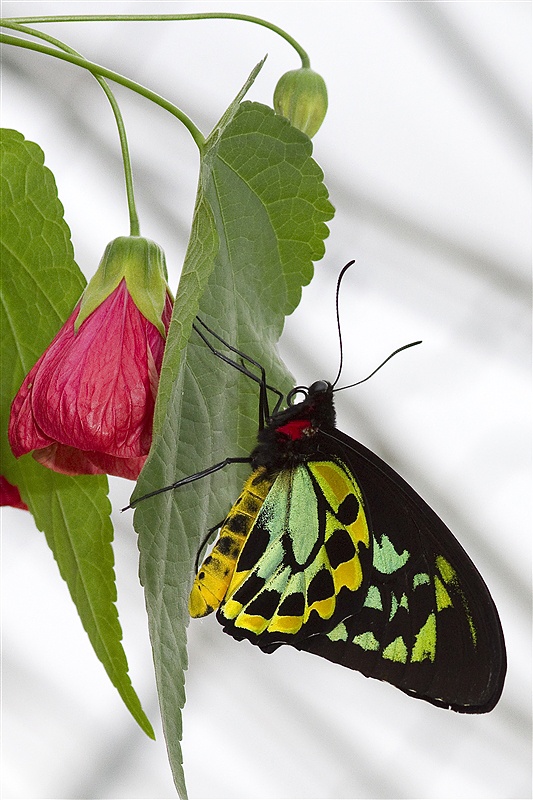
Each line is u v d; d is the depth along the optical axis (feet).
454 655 2.56
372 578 2.57
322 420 2.56
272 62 3.21
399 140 3.38
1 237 2.49
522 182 3.39
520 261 3.47
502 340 3.58
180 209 3.42
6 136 2.47
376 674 2.58
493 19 3.19
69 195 3.36
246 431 2.54
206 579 2.53
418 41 3.24
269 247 2.50
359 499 2.57
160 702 2.39
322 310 3.54
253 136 2.46
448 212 3.46
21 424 2.42
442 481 3.66
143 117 3.33
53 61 3.24
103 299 2.45
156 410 2.33
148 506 2.39
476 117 3.34
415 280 3.56
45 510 2.52
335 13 3.19
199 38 3.21
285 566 2.56
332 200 3.46
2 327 2.51
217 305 2.49
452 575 2.55
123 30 3.23
